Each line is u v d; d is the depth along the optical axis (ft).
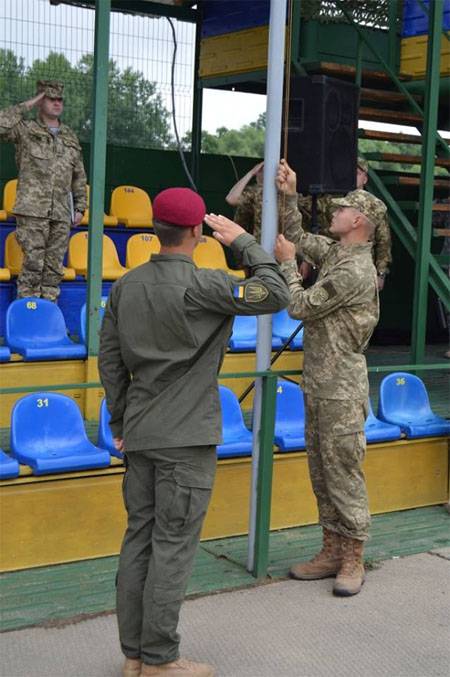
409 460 18.17
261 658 11.78
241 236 11.07
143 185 32.17
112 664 11.41
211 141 42.86
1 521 14.06
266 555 14.39
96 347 20.17
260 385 14.17
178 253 10.64
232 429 16.79
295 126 16.20
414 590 14.12
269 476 14.28
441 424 18.53
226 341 10.79
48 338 20.65
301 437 16.71
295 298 13.26
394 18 30.40
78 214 23.82
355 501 13.74
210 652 11.89
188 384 10.45
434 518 17.83
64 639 12.03
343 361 13.44
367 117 27.89
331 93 16.07
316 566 14.29
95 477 14.75
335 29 30.01
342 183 16.49
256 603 13.46
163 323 10.34
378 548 15.99
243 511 16.28
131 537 10.86
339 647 12.16
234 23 31.24
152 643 10.53
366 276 13.30
